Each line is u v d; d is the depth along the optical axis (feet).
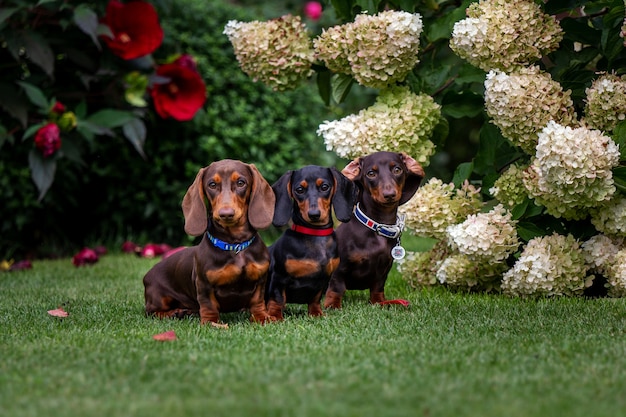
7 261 22.88
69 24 20.86
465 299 15.10
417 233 16.16
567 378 9.20
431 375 9.33
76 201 23.77
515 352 10.48
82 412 7.93
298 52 16.65
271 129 24.90
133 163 23.72
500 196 15.55
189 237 24.44
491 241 14.87
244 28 16.74
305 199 13.16
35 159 20.12
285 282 13.46
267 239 25.16
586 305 14.23
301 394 8.48
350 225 14.64
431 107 15.94
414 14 15.56
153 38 21.35
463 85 17.61
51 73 20.33
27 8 20.35
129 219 24.77
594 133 13.57
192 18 25.50
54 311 13.85
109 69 21.67
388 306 14.44
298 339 11.34
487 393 8.59
